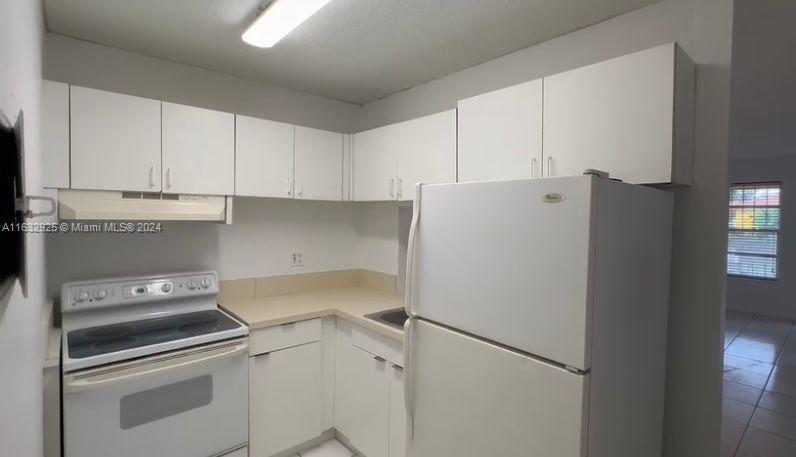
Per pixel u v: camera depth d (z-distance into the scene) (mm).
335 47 2129
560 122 1616
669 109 1344
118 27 1896
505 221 1263
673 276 1616
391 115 2924
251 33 1782
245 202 2609
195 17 1803
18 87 821
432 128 2195
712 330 1535
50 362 1502
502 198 1272
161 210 1935
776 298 5926
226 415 1955
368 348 2189
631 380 1295
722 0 1515
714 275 1532
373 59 2285
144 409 1708
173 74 2307
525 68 2133
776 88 2906
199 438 1869
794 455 2467
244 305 2449
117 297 2012
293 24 1695
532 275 1188
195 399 1855
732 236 6367
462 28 1919
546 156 1660
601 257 1116
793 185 5762
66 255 2004
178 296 2195
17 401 808
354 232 3186
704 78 1551
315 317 2322
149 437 1724
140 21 1840
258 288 2670
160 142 1968
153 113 1946
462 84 2443
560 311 1122
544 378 1158
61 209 1682
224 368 1944
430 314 1530
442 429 1480
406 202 2697
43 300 1594
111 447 1626
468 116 1989
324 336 2404
